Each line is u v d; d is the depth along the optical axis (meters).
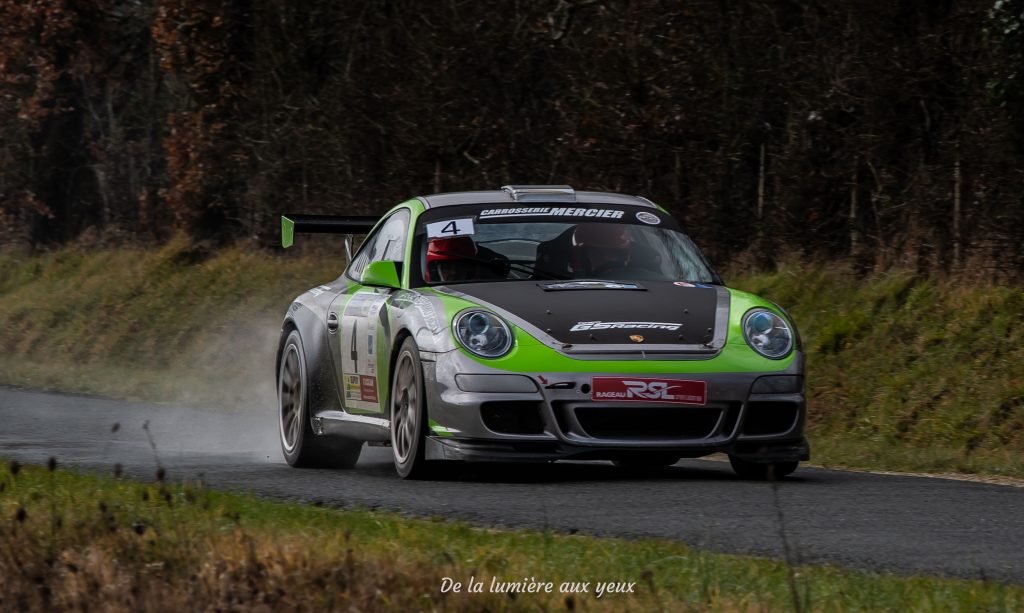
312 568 14.80
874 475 28.31
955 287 46.62
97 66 93.69
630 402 23.88
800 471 28.81
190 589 14.09
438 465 25.62
